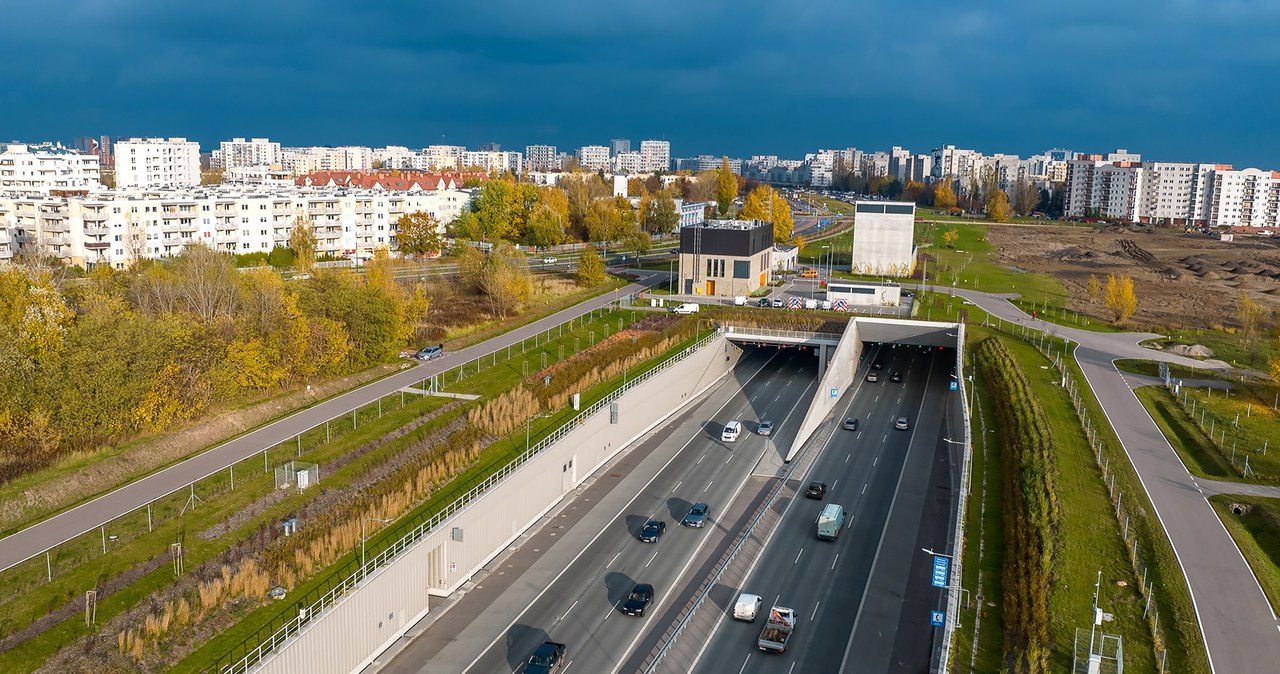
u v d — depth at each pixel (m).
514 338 125.00
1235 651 55.56
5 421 68.94
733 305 148.62
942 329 131.62
